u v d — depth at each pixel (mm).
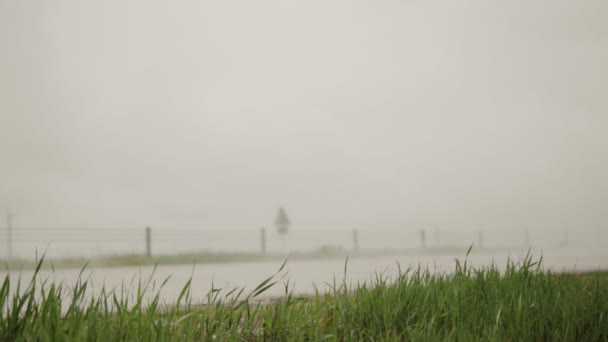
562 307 3445
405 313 3428
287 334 3020
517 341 3035
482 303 3473
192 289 7453
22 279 9094
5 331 2371
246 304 3168
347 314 3398
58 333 2279
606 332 3260
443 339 2900
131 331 2537
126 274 11000
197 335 2883
